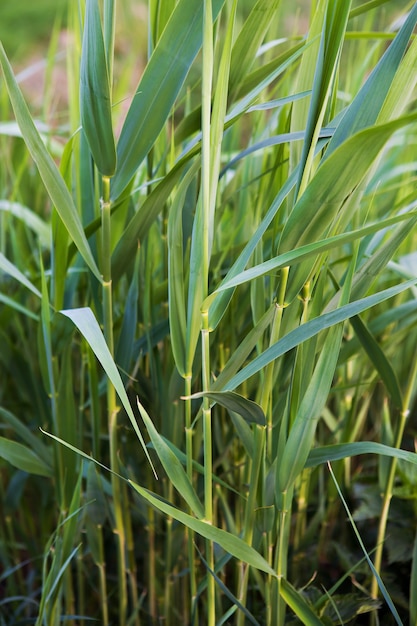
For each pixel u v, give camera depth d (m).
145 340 0.85
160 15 0.74
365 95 0.63
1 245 1.01
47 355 0.81
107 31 0.69
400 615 0.96
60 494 0.88
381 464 0.88
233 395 0.67
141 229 0.76
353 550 1.02
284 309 0.71
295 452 0.71
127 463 0.95
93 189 0.82
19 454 0.84
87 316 0.69
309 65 0.69
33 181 1.12
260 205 0.82
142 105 0.69
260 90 0.70
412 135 1.11
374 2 0.73
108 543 1.00
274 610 0.79
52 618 0.84
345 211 0.68
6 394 1.05
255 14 0.73
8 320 0.95
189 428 0.72
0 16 2.73
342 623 0.78
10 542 1.06
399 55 0.62
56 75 1.95
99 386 0.91
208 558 0.76
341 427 0.96
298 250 0.61
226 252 0.85
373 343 0.79
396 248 0.71
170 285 0.70
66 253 0.79
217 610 0.89
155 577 0.97
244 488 0.88
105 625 0.93
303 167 0.65
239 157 0.77
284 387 0.81
